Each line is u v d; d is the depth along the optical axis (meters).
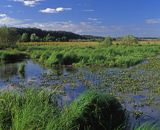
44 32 143.88
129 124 10.56
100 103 9.86
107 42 87.75
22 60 47.22
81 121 9.09
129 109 14.49
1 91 11.04
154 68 32.34
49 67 36.28
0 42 74.25
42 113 8.32
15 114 8.50
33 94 10.30
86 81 23.33
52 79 25.19
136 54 52.19
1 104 9.29
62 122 8.23
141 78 24.77
